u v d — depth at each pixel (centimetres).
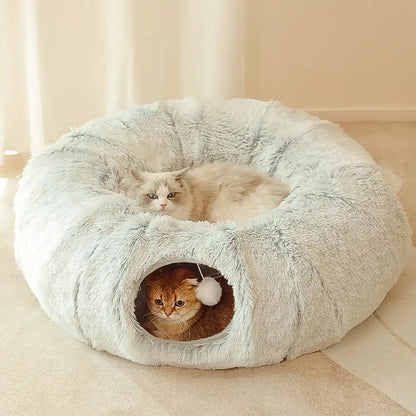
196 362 151
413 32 283
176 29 250
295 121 216
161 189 182
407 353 162
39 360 158
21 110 253
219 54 248
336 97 296
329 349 163
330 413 144
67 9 233
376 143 280
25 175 189
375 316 176
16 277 190
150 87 255
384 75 293
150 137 214
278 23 275
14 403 146
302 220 160
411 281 191
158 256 150
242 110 222
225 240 150
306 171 197
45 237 165
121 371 155
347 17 278
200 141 220
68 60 243
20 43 239
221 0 239
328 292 154
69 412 144
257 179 198
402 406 146
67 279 155
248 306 145
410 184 246
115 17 235
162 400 147
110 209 163
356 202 170
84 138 202
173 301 155
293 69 287
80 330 157
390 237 171
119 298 147
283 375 154
